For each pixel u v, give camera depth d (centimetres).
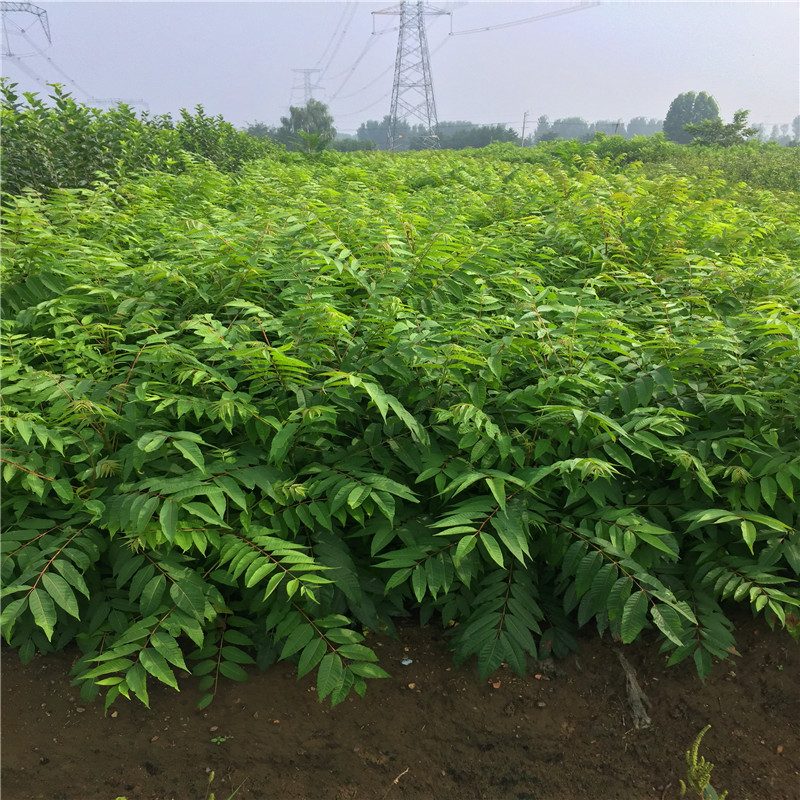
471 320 348
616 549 280
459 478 279
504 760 267
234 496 264
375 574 322
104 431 308
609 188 741
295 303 365
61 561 263
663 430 298
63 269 409
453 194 802
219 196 713
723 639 282
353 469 303
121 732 268
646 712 282
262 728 272
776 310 357
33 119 832
